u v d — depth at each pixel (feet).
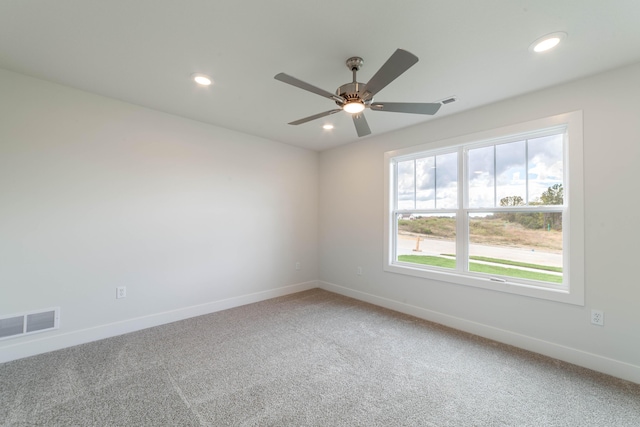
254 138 13.03
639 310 6.84
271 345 8.68
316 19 5.43
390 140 12.33
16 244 7.68
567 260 8.11
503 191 9.44
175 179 10.61
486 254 9.82
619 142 7.11
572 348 7.75
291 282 14.62
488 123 9.36
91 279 8.84
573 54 6.51
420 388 6.60
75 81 8.07
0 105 7.47
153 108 9.95
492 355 8.16
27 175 7.83
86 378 6.82
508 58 6.69
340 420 5.55
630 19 5.31
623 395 6.35
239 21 5.51
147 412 5.69
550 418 5.64
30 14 5.35
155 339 9.00
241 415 5.65
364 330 9.87
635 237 6.90
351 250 13.99
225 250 12.05
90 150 8.81
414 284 11.40
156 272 10.16
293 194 14.67
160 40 6.15
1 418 5.45
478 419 5.61
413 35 5.89
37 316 7.98
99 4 5.09
